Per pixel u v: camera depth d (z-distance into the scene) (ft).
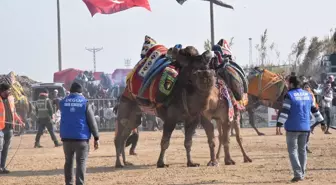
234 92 59.41
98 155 75.20
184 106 55.77
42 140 107.96
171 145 87.04
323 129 48.47
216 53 59.16
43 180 53.16
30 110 92.84
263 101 89.15
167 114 57.57
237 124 61.36
